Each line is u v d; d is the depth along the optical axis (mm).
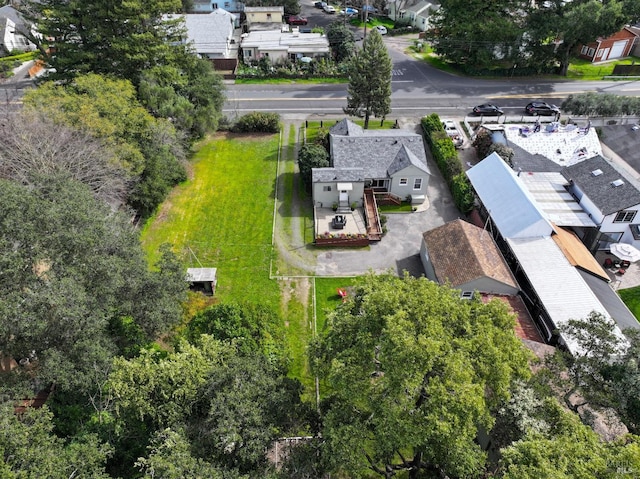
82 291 25281
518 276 40844
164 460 20859
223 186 53625
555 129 58531
